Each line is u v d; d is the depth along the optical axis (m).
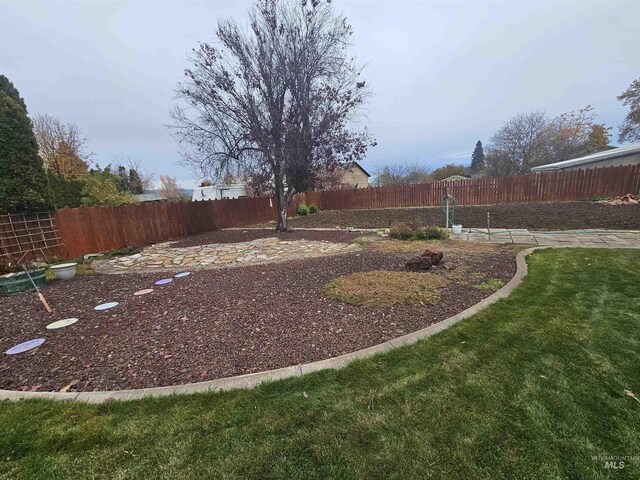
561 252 5.65
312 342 2.74
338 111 10.25
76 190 13.84
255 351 2.63
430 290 3.88
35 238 7.45
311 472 1.41
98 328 3.31
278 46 9.65
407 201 16.75
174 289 4.61
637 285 3.67
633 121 20.78
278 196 10.99
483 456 1.45
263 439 1.62
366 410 1.80
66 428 1.78
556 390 1.89
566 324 2.76
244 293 4.19
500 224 9.86
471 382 2.02
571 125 24.06
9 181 6.89
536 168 18.47
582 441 1.51
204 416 1.82
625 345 2.37
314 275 4.91
